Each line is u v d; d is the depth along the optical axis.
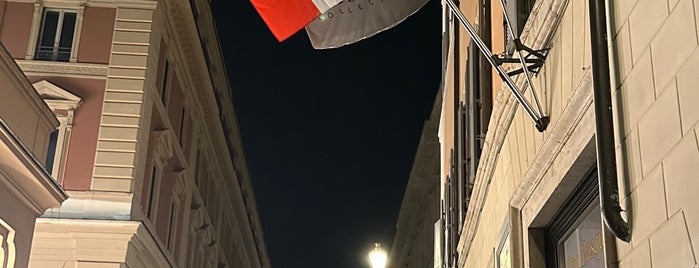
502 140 5.63
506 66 5.35
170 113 25.31
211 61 31.80
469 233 8.93
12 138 8.95
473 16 9.09
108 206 20.38
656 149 2.44
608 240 2.87
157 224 23.84
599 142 2.82
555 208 4.37
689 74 2.22
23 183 9.98
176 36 25.16
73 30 22.34
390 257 49.72
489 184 6.72
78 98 21.30
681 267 2.23
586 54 3.20
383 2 6.29
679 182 2.26
